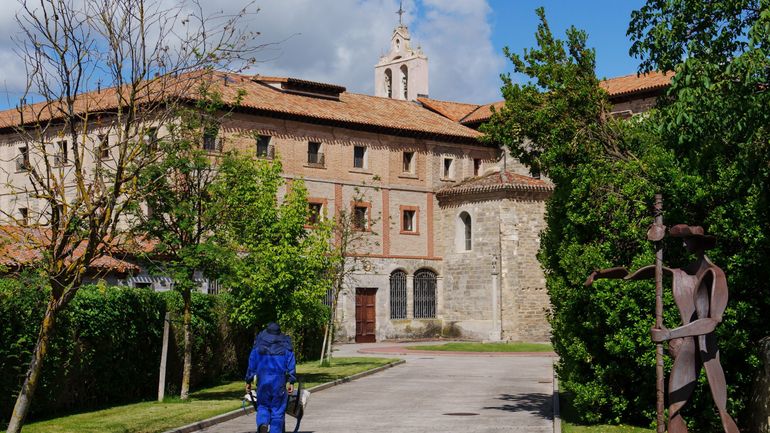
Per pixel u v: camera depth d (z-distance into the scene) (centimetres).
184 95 1800
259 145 4697
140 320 2145
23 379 1669
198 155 2056
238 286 2469
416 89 7112
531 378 2908
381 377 2972
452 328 5319
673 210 1538
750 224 1452
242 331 2919
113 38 1406
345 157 5072
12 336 1648
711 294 1117
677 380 1154
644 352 1502
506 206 5134
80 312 1883
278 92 5053
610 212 1602
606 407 1634
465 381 2802
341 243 3862
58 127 3441
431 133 5384
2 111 4934
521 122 1872
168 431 1570
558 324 1739
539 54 1880
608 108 1878
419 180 5397
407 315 5306
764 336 1472
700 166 1530
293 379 1420
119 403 2052
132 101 1392
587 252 1588
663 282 1501
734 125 1383
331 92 5353
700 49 1452
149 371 2206
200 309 2556
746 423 1470
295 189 2706
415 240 5347
